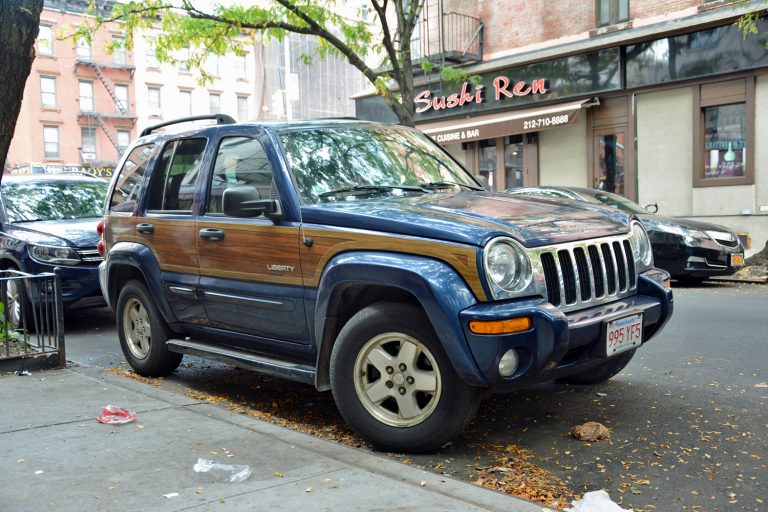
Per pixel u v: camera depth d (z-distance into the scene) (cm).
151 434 407
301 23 1247
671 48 1606
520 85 1872
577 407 484
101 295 845
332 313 414
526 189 1246
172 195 553
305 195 447
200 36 1273
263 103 3834
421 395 401
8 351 582
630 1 1688
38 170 4094
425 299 364
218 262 495
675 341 700
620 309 412
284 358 477
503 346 350
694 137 1599
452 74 1447
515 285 366
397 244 386
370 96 2283
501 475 364
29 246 824
